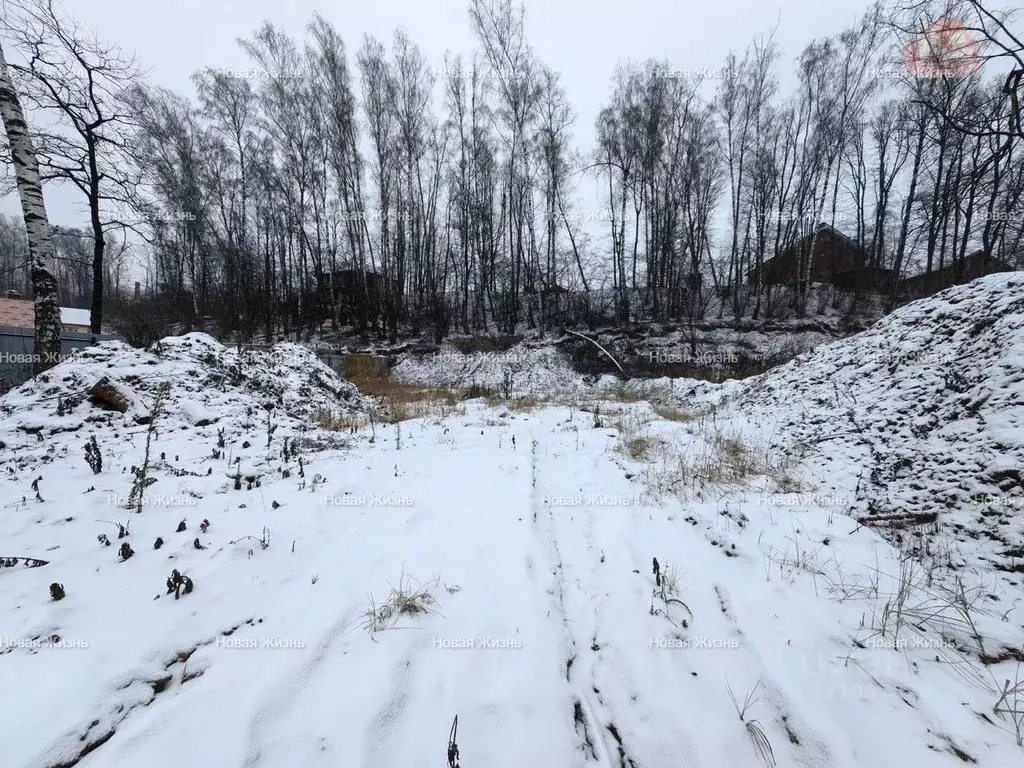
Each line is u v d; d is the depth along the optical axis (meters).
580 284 26.39
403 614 2.61
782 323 20.86
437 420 9.07
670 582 3.02
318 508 4.09
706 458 5.39
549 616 2.67
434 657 2.29
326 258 29.00
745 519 3.82
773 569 3.14
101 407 6.30
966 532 3.16
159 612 2.49
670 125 23.64
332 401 9.84
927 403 4.44
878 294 22.25
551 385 18.73
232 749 1.73
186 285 28.58
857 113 22.55
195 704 1.91
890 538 3.41
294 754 1.72
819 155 23.61
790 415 6.04
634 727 2.04
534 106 23.77
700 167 24.08
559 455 6.19
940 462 3.79
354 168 24.64
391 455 6.09
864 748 1.85
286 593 2.75
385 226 24.22
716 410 8.53
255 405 7.67
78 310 27.20
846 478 4.28
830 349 7.22
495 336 23.34
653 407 10.10
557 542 3.66
